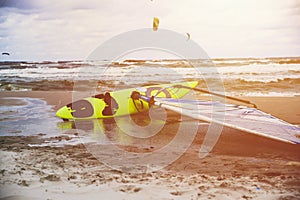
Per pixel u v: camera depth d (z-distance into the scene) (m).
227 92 5.70
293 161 3.45
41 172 3.31
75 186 3.04
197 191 2.95
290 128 3.81
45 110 5.46
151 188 3.01
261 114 4.33
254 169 3.29
